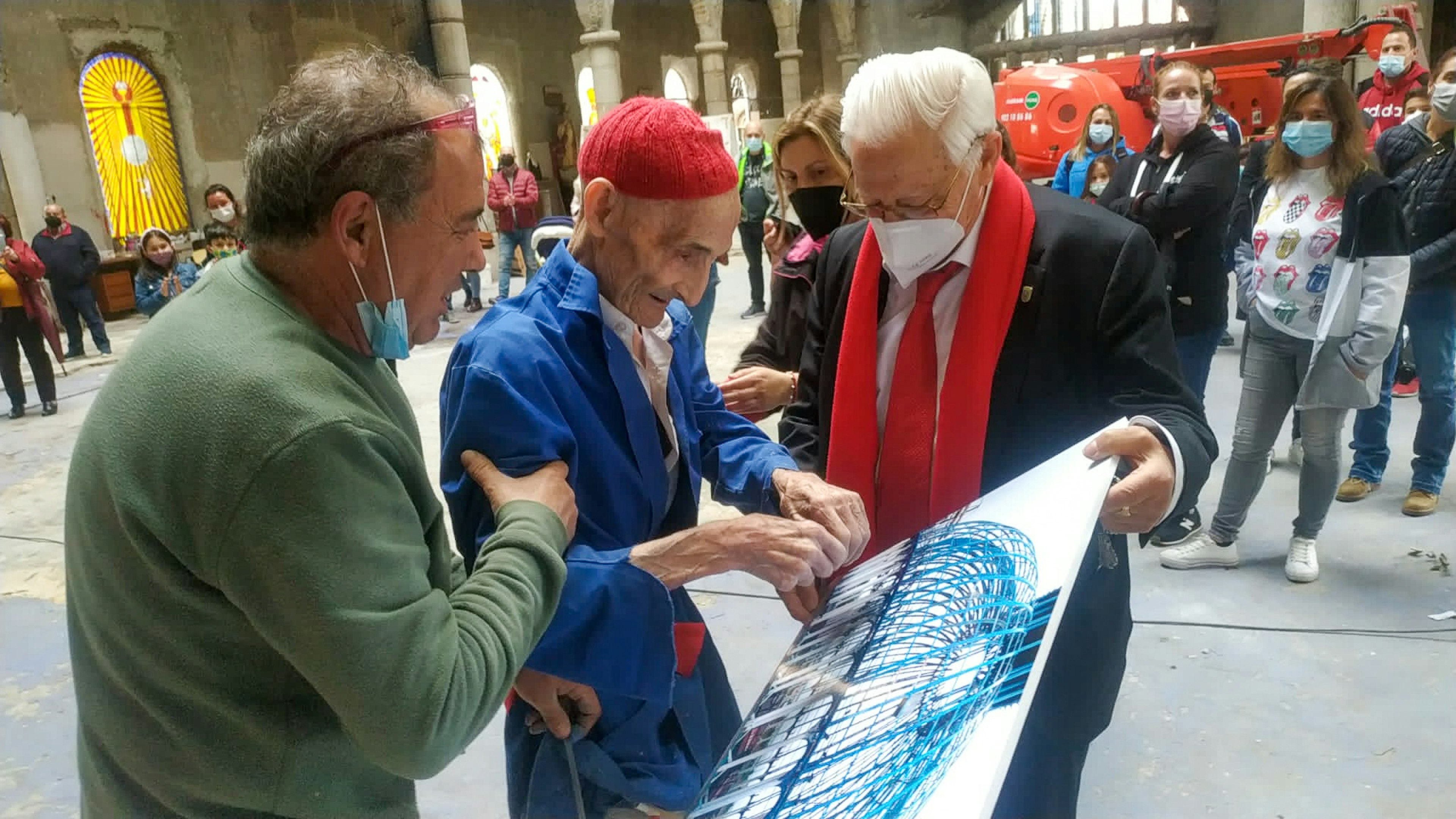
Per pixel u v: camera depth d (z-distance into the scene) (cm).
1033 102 827
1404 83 502
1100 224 126
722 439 133
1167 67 310
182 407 73
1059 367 128
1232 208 409
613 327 111
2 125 1070
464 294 1063
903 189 120
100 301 1127
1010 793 135
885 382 144
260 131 81
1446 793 201
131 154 1202
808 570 101
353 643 72
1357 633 263
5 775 245
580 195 109
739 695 256
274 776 81
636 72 1825
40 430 622
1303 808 200
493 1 1584
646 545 103
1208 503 358
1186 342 313
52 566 389
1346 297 263
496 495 92
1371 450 351
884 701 86
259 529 71
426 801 227
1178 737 227
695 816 86
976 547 102
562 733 109
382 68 81
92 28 1145
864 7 2058
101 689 84
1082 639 132
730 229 105
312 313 84
